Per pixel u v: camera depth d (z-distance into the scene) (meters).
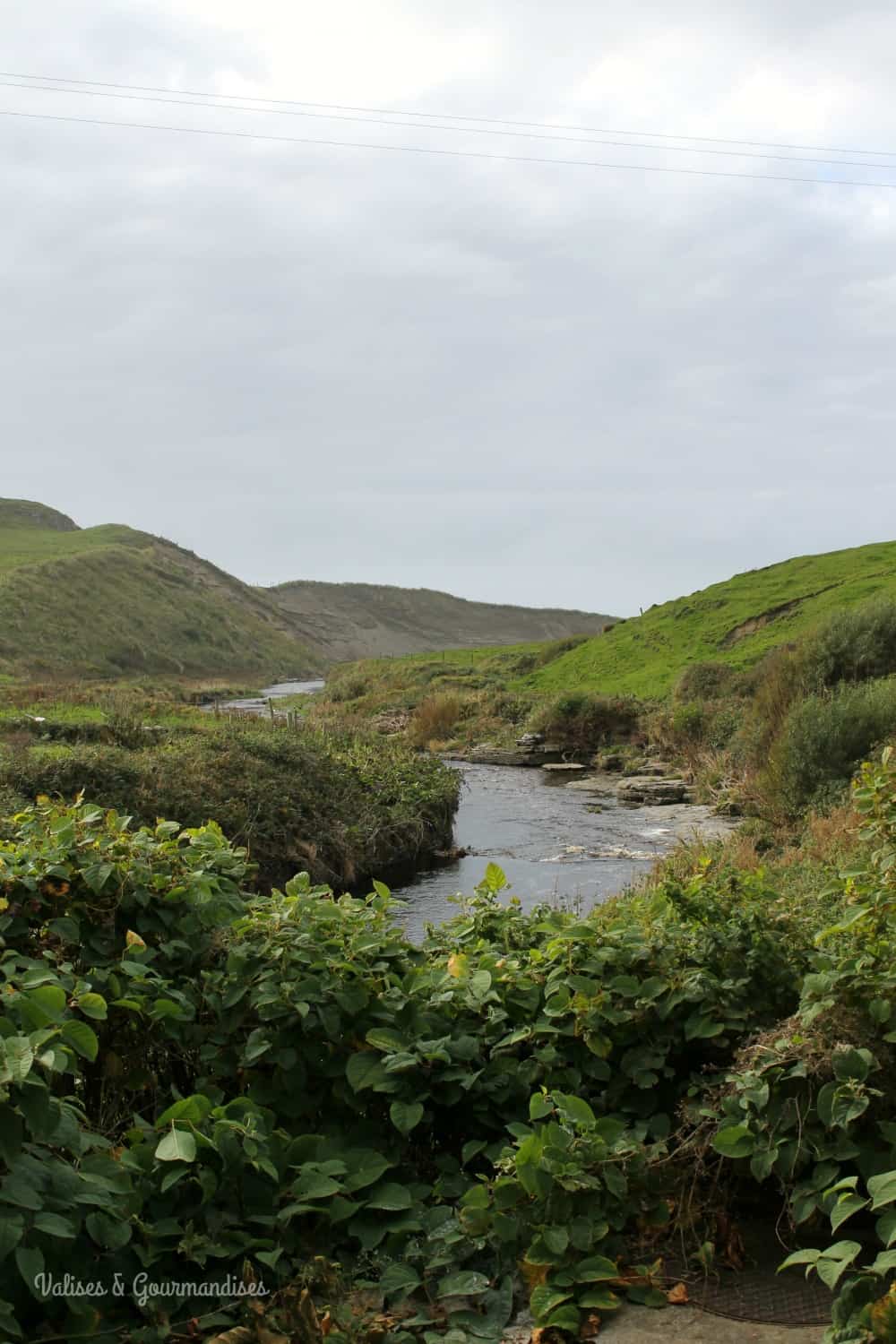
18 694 22.77
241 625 98.81
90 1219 2.72
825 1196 3.13
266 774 12.88
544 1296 2.96
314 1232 3.26
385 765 16.17
